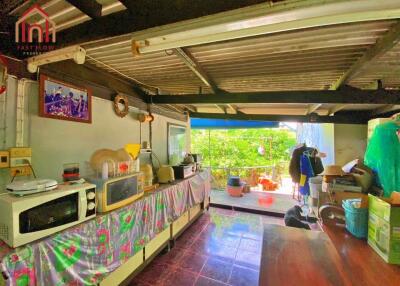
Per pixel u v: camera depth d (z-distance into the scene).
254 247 2.99
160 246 2.65
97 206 1.77
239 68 2.02
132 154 2.41
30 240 1.21
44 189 1.34
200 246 3.00
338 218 1.73
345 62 1.81
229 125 5.43
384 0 0.73
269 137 8.98
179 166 3.38
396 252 1.15
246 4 0.82
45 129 1.74
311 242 1.36
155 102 3.04
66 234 1.39
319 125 5.09
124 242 1.94
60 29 1.28
